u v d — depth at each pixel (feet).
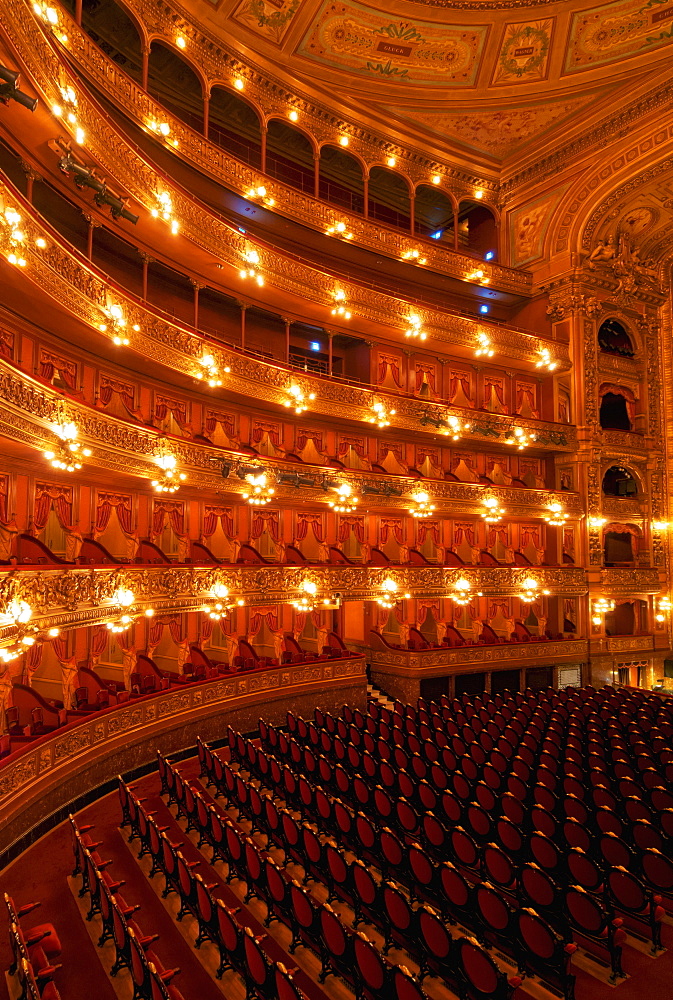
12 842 31.89
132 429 47.75
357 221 79.77
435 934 22.52
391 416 75.77
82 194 47.55
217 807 39.86
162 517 60.29
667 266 101.35
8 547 40.14
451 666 73.10
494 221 100.48
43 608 36.04
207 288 65.72
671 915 28.66
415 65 80.12
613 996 23.40
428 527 84.48
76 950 25.04
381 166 85.56
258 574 60.34
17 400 33.83
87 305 43.32
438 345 83.15
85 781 39.37
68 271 40.78
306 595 64.39
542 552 93.15
